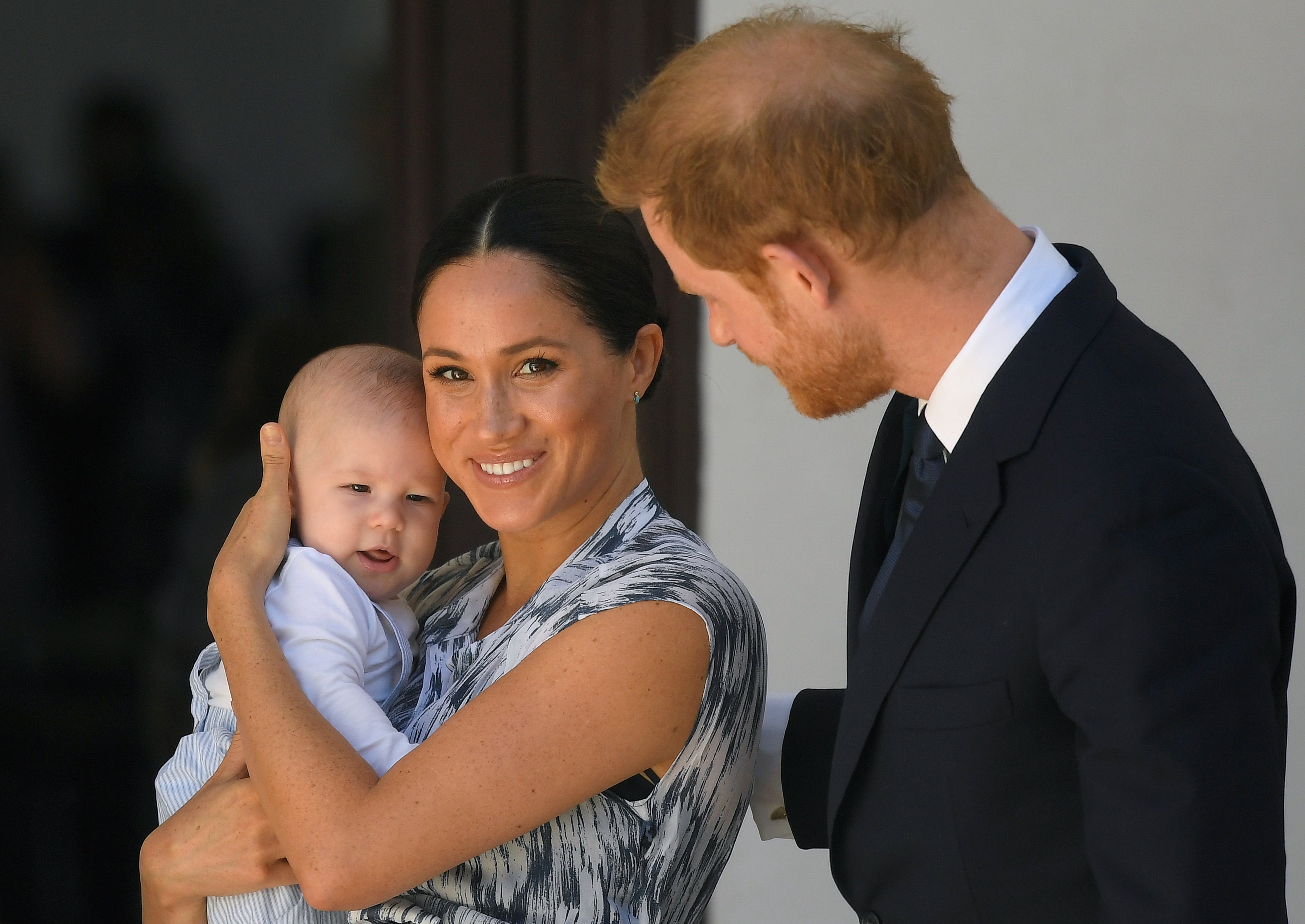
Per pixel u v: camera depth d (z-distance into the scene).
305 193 10.77
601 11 10.44
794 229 4.85
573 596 5.85
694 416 11.28
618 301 6.05
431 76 10.43
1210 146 11.80
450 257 5.97
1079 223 11.81
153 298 10.89
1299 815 12.57
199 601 11.05
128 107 10.70
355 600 6.56
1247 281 11.97
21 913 11.38
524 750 5.39
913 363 5.14
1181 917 4.11
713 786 5.80
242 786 5.98
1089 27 11.59
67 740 11.24
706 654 5.64
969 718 4.91
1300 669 12.45
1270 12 11.66
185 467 11.06
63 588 11.08
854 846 5.40
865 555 6.12
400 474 6.91
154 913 6.29
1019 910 4.98
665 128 5.01
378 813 5.32
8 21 10.54
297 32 10.62
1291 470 12.26
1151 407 4.71
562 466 6.01
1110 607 4.40
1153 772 4.21
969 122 11.59
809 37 4.93
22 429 10.94
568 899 5.71
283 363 10.94
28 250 10.79
